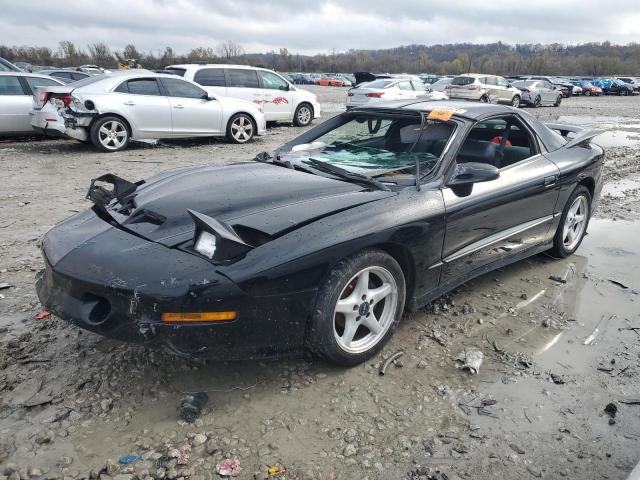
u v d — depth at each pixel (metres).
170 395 2.56
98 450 2.20
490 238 3.55
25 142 10.46
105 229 2.74
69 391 2.56
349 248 2.58
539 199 3.92
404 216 2.87
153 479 2.06
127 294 2.31
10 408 2.43
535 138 4.08
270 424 2.39
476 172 3.11
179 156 9.12
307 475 2.11
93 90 9.12
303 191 2.93
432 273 3.16
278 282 2.40
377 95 16.59
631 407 2.60
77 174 7.39
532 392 2.70
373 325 2.88
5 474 2.05
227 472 2.10
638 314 3.60
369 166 3.41
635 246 5.00
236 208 2.71
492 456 2.25
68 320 2.50
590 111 22.86
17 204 5.75
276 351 2.52
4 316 3.25
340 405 2.54
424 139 3.54
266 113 13.38
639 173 8.48
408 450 2.27
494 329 3.32
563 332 3.32
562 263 4.52
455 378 2.79
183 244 2.50
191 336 2.32
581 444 2.34
